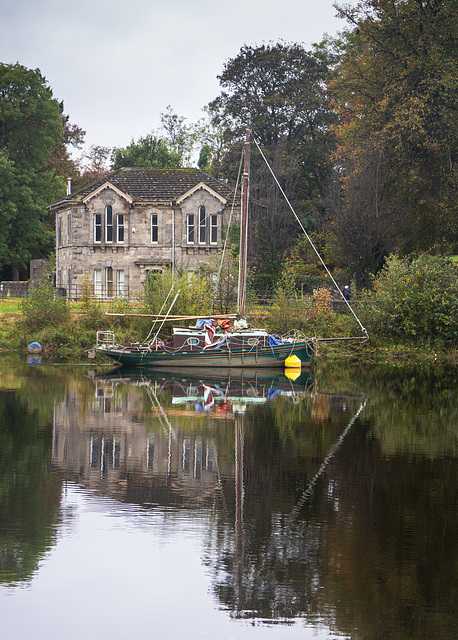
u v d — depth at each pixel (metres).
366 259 58.16
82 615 10.67
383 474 17.78
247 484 16.92
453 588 11.46
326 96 82.19
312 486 16.83
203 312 48.41
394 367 43.56
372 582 11.65
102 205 64.56
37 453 19.94
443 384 35.59
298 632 10.29
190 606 10.95
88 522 14.27
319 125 80.50
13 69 78.75
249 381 36.72
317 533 13.73
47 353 48.94
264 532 13.75
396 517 14.59
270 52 80.81
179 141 106.25
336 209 60.41
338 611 10.81
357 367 43.59
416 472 18.03
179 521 14.41
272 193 65.00
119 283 64.88
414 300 49.09
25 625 10.44
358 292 54.81
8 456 19.58
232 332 42.81
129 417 25.59
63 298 53.31
